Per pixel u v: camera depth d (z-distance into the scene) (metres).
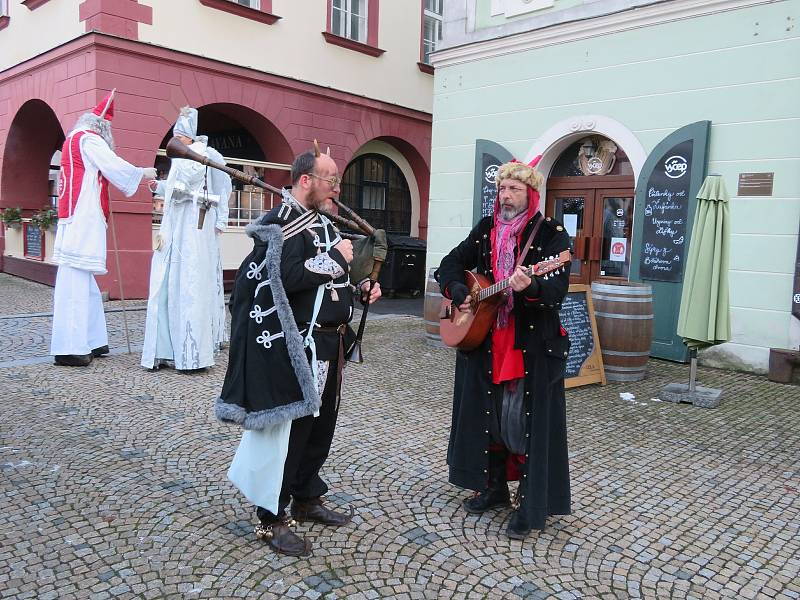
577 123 7.93
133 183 6.00
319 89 12.54
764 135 6.59
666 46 7.18
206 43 10.92
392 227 15.43
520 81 8.46
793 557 2.93
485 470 3.08
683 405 5.43
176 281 5.91
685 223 7.06
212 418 4.63
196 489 3.43
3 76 12.46
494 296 2.94
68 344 5.98
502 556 2.84
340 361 2.90
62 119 10.80
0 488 3.39
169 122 10.62
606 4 7.60
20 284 11.81
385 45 13.70
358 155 14.37
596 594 2.58
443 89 9.27
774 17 6.46
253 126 12.38
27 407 4.77
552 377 2.94
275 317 2.63
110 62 9.93
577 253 8.45
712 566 2.83
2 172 12.93
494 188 8.74
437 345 7.61
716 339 5.29
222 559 2.74
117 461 3.79
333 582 2.59
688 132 6.99
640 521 3.24
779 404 5.54
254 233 2.64
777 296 6.56
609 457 4.16
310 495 3.03
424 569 2.71
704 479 3.83
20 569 2.64
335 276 2.67
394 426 4.60
